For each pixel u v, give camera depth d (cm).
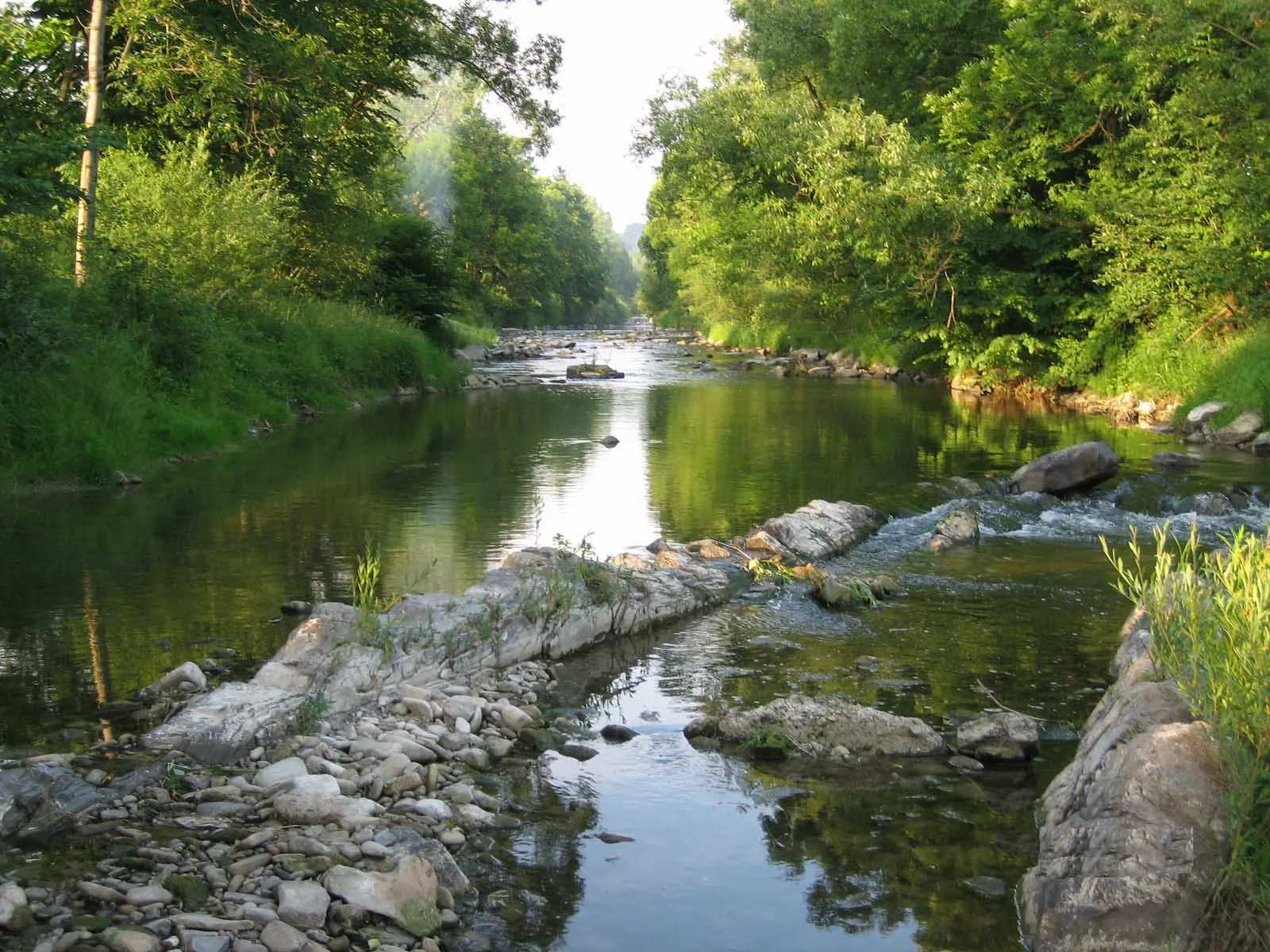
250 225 2150
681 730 596
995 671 691
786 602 861
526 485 1346
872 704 631
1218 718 380
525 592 747
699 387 3016
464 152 7506
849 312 3988
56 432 1299
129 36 2008
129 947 345
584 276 10556
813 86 3494
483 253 7400
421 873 404
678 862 447
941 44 3006
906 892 424
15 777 446
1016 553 1041
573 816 488
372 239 3167
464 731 568
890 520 1182
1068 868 388
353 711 579
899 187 2564
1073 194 2505
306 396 2189
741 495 1292
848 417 2209
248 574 875
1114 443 1798
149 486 1302
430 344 3134
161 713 570
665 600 815
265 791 475
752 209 3288
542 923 398
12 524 1066
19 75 1962
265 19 2209
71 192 1317
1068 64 2461
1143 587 485
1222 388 1942
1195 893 350
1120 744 418
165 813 454
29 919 362
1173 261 2144
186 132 2320
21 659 660
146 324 1683
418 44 2908
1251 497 1310
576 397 2683
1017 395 2722
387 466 1496
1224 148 2089
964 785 526
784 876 437
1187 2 2056
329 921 379
